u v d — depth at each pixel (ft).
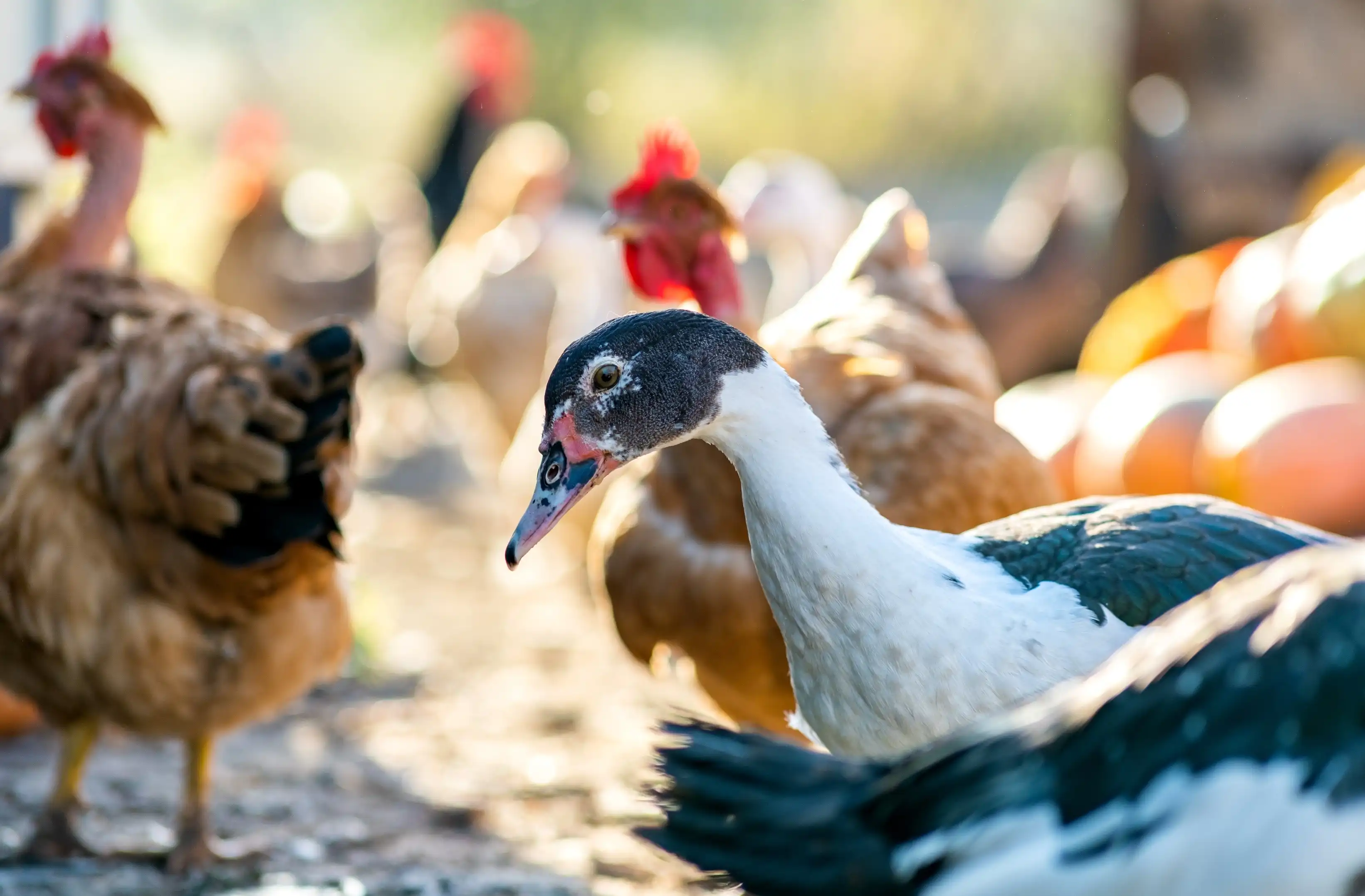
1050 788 12.65
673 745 14.19
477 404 57.06
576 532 37.52
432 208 75.15
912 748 16.74
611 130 104.53
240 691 23.71
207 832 24.85
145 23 109.70
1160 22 55.98
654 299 25.48
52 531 22.94
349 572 24.82
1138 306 45.39
